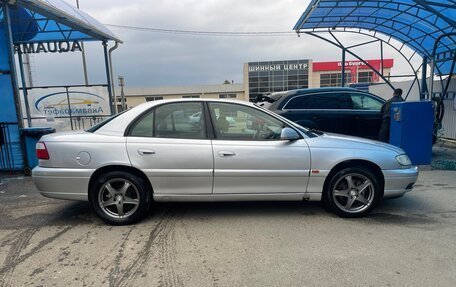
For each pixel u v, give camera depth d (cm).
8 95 721
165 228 427
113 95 1275
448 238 389
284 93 853
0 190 619
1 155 743
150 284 301
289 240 387
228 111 450
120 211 436
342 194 452
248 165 433
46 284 303
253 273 317
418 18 1095
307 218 456
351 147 449
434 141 977
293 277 309
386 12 1095
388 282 298
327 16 1147
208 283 301
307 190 448
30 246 381
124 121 440
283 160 436
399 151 466
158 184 433
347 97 847
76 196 433
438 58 1287
